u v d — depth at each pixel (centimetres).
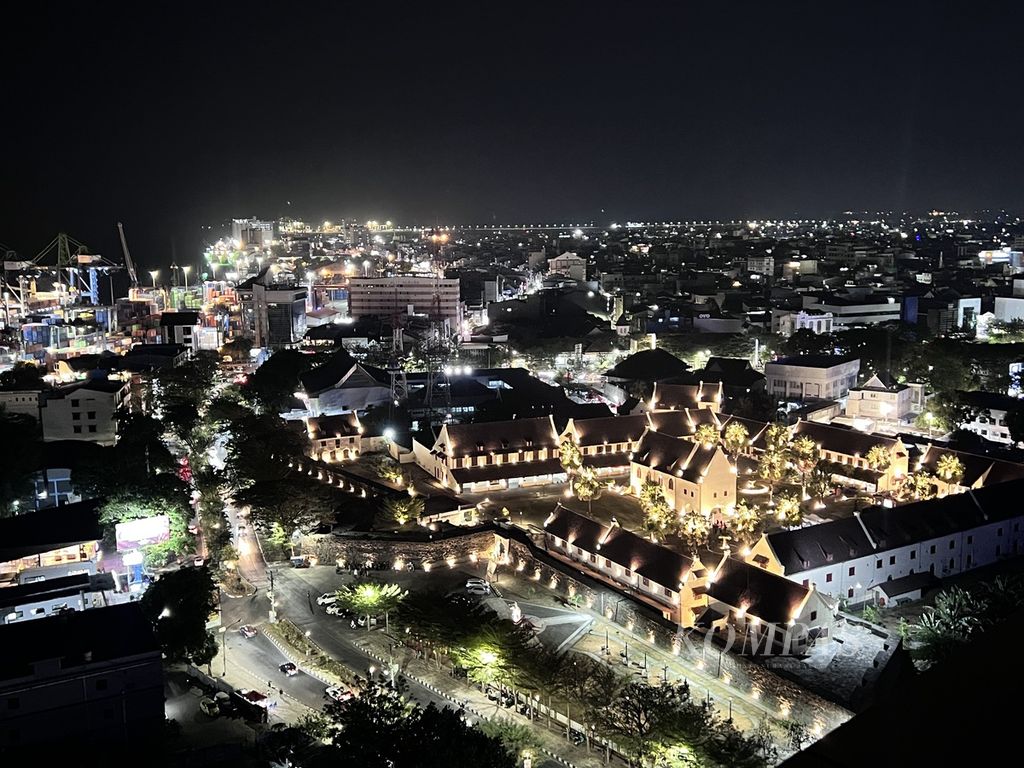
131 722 10725
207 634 13012
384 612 14112
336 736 10038
